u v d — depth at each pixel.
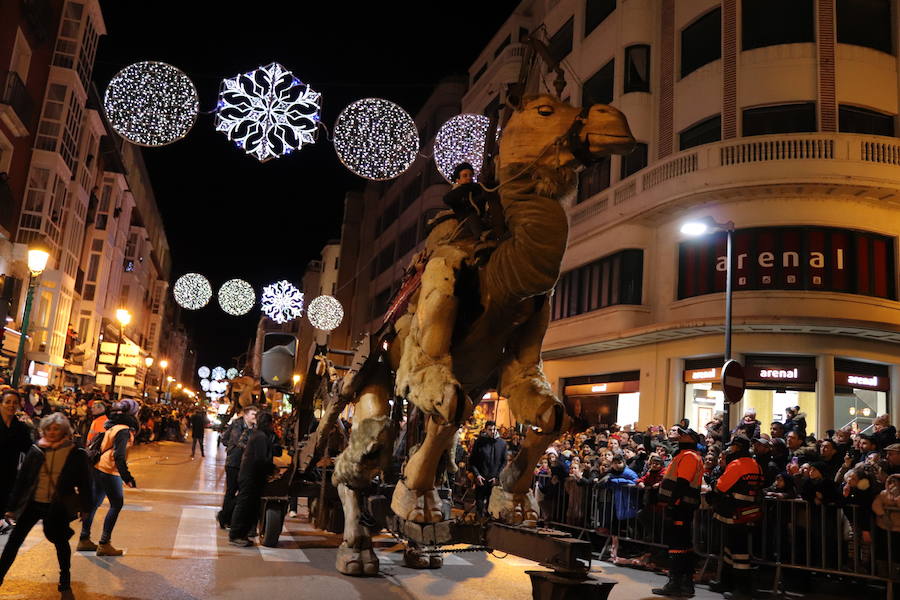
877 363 17.48
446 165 8.58
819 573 9.00
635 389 20.48
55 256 26.69
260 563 7.20
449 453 6.71
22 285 23.50
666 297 19.75
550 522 11.38
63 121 24.86
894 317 17.38
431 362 4.28
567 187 4.22
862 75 18.42
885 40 18.98
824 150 17.28
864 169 17.06
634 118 21.84
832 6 18.62
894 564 7.44
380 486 7.34
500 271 4.24
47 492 5.53
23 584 5.79
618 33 22.89
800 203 17.55
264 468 8.42
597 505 10.40
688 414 18.92
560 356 24.19
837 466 9.39
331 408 7.89
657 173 19.83
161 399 58.81
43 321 25.19
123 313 23.02
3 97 21.47
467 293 4.47
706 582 8.78
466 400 4.06
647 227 20.67
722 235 18.38
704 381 18.30
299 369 77.19
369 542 6.92
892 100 18.59
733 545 8.01
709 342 18.05
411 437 6.89
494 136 4.97
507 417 23.36
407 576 7.02
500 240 4.45
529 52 4.79
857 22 18.81
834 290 17.19
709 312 18.20
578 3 25.78
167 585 5.99
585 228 22.78
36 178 24.42
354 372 6.41
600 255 21.89
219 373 36.72
